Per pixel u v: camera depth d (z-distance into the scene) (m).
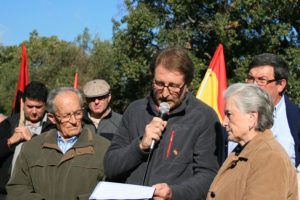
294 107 2.83
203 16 14.82
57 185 2.61
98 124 4.49
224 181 1.97
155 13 14.85
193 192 2.11
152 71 2.32
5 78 20.94
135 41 15.13
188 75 2.26
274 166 1.77
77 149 2.68
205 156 2.25
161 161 2.23
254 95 1.96
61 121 2.68
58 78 19.03
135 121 2.41
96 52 19.42
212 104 3.85
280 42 14.21
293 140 2.74
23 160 2.74
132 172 2.28
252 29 14.26
